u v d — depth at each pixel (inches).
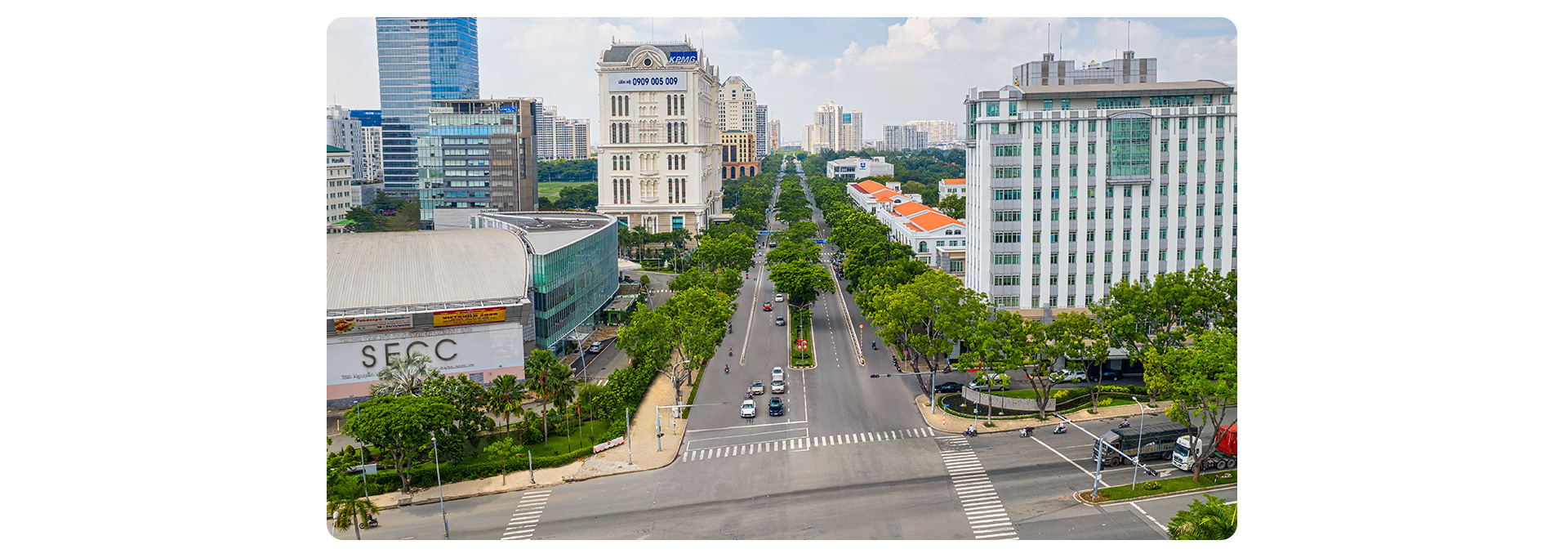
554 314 6348.4
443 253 6048.2
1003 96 6117.1
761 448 4638.3
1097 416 5078.7
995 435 4800.7
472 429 4436.5
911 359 6274.6
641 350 5418.3
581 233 7372.1
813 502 3934.5
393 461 4215.1
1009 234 6195.9
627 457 4495.6
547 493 4084.6
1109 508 3801.7
